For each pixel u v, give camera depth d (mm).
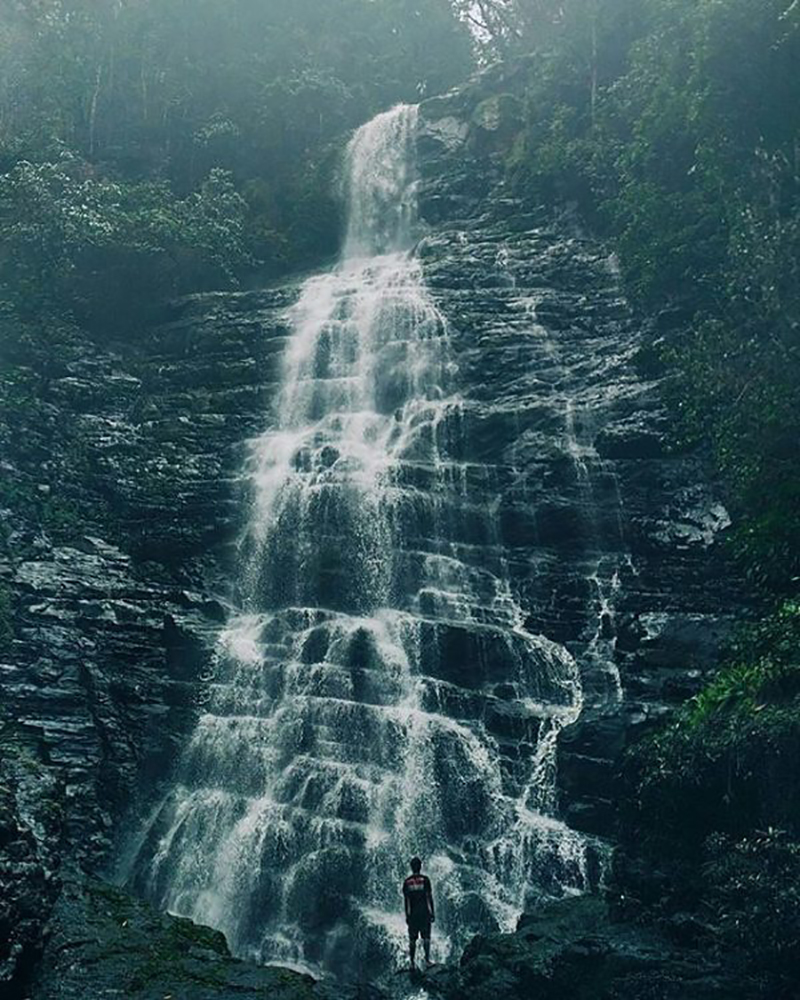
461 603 18359
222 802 15320
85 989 8562
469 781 14773
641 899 10859
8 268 23984
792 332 15883
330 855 14047
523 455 19844
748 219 17312
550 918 11008
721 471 16781
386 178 33094
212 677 17141
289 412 23172
